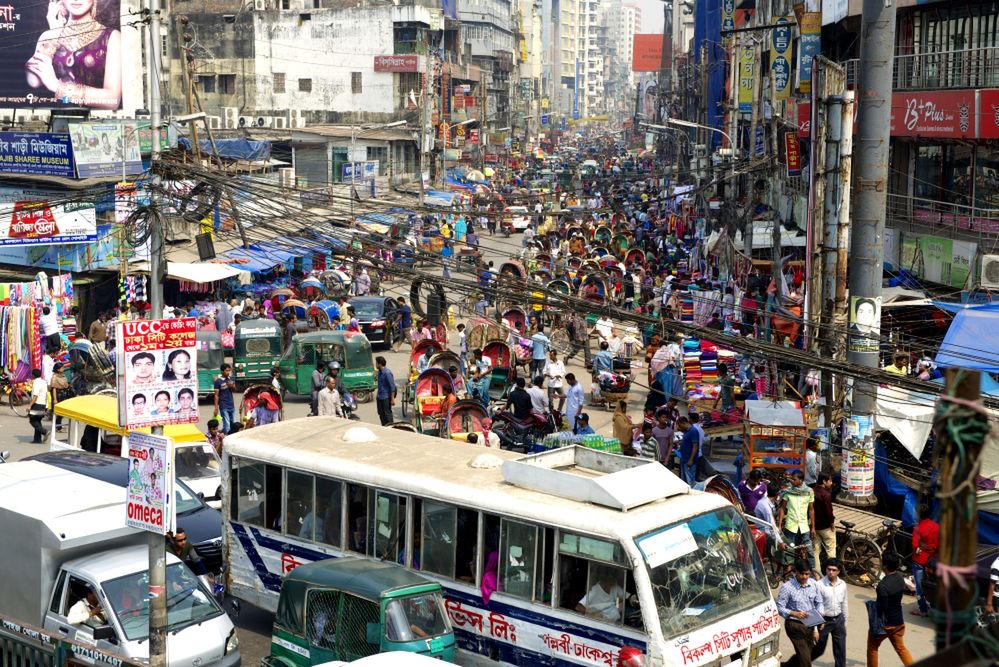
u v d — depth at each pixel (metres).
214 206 19.75
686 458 20.48
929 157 33.53
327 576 13.03
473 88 111.69
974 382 3.85
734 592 12.53
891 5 18.73
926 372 23.02
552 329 33.56
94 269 37.03
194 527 17.88
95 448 20.83
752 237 35.94
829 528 17.00
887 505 19.00
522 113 154.75
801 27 33.66
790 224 39.03
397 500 14.05
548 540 12.59
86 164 36.72
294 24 85.25
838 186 20.50
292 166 60.75
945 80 33.06
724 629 12.16
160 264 15.23
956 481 3.82
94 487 15.40
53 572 14.25
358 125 76.19
